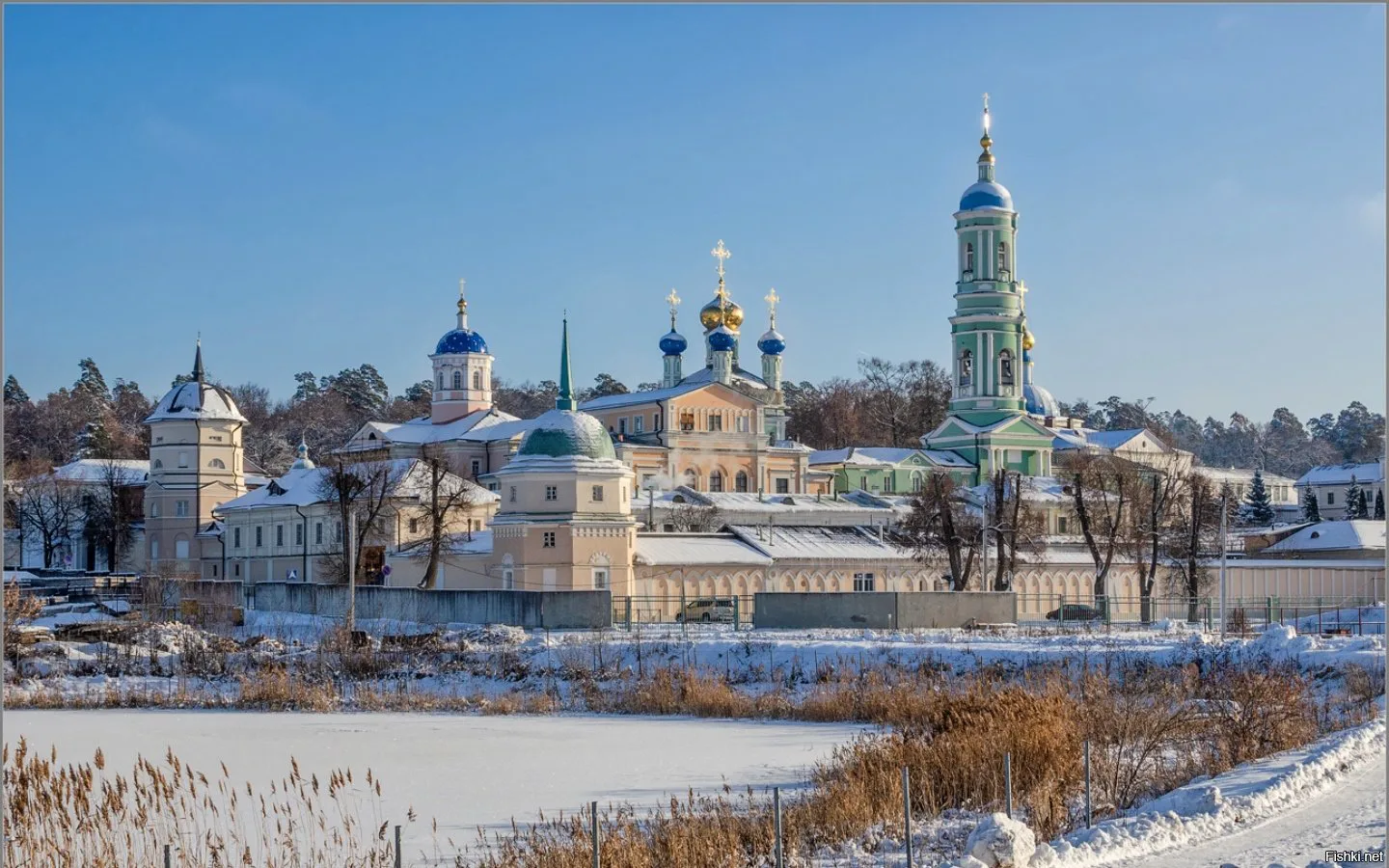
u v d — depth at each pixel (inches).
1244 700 1708.9
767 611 3548.2
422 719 2399.1
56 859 1096.2
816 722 2287.2
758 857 1174.3
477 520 4965.6
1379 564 4771.2
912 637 3164.4
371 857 1199.6
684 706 2468.0
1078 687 2097.7
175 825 1421.0
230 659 3058.6
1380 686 2263.8
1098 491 5408.5
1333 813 1248.2
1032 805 1290.6
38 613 3759.8
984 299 6889.8
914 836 1238.3
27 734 2196.1
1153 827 1170.6
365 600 3998.5
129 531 6505.9
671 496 5403.5
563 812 1499.8
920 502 4815.5
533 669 2891.2
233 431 6269.7
